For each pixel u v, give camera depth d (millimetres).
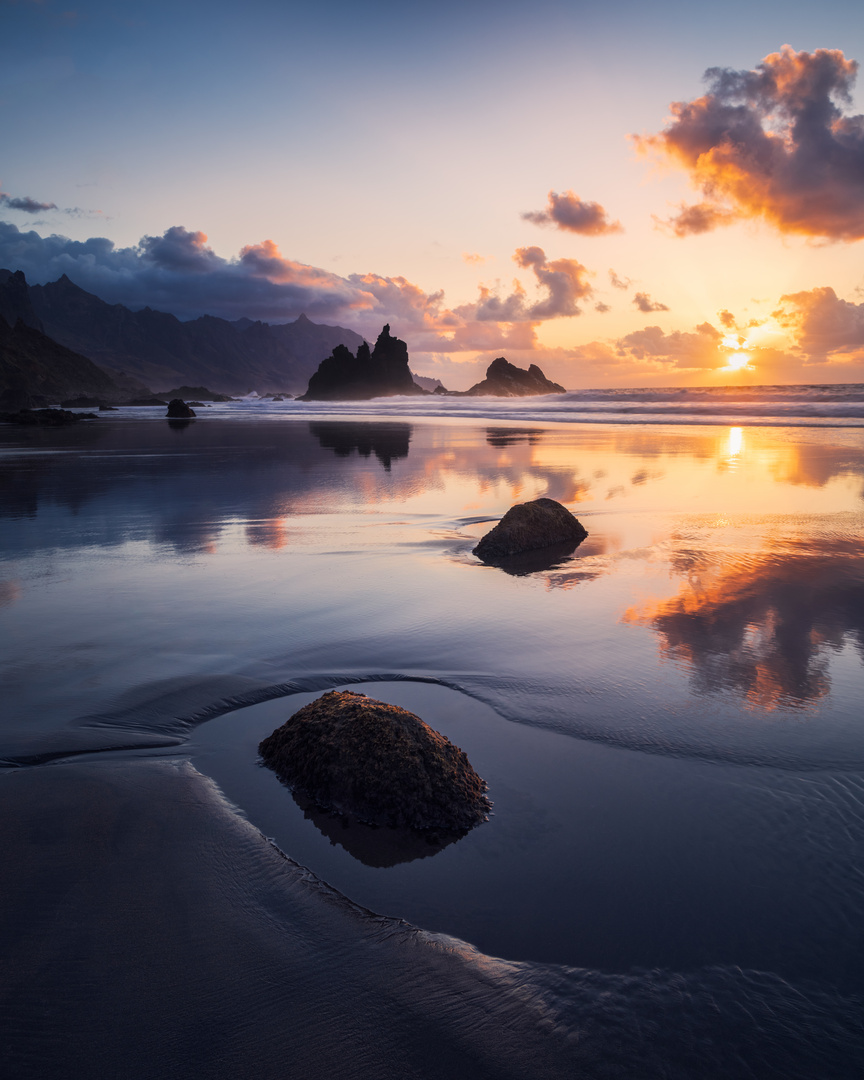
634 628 5273
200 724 3789
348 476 14258
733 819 2918
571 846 2754
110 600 5973
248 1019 1935
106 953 2152
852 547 7746
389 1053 1843
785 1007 2012
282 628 5254
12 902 2365
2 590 6312
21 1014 1926
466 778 3137
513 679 4359
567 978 2111
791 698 4074
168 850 2688
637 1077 1797
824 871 2586
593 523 9219
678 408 37156
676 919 2354
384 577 6707
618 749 3521
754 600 5938
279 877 2555
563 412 42188
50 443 24469
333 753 3146
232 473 15023
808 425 26703
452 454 18359
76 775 3240
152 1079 1744
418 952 2203
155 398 109062
